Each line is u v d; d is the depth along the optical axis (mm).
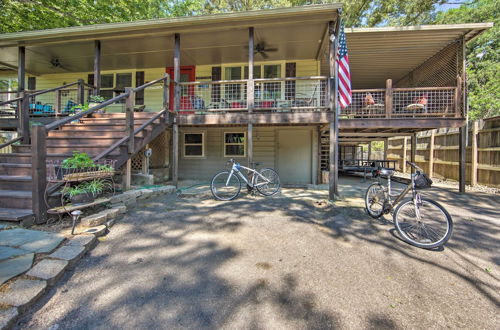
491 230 3648
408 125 6684
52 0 9312
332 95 5781
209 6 15352
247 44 7363
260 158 9070
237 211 4469
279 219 4031
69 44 7355
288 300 1980
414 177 3305
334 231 3516
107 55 8195
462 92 6555
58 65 9016
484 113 14672
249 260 2637
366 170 10000
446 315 1835
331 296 2039
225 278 2283
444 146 8477
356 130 8352
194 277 2289
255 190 6074
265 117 6098
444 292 2117
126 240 3064
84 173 3221
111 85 9734
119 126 5734
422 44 7148
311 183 8812
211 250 2863
